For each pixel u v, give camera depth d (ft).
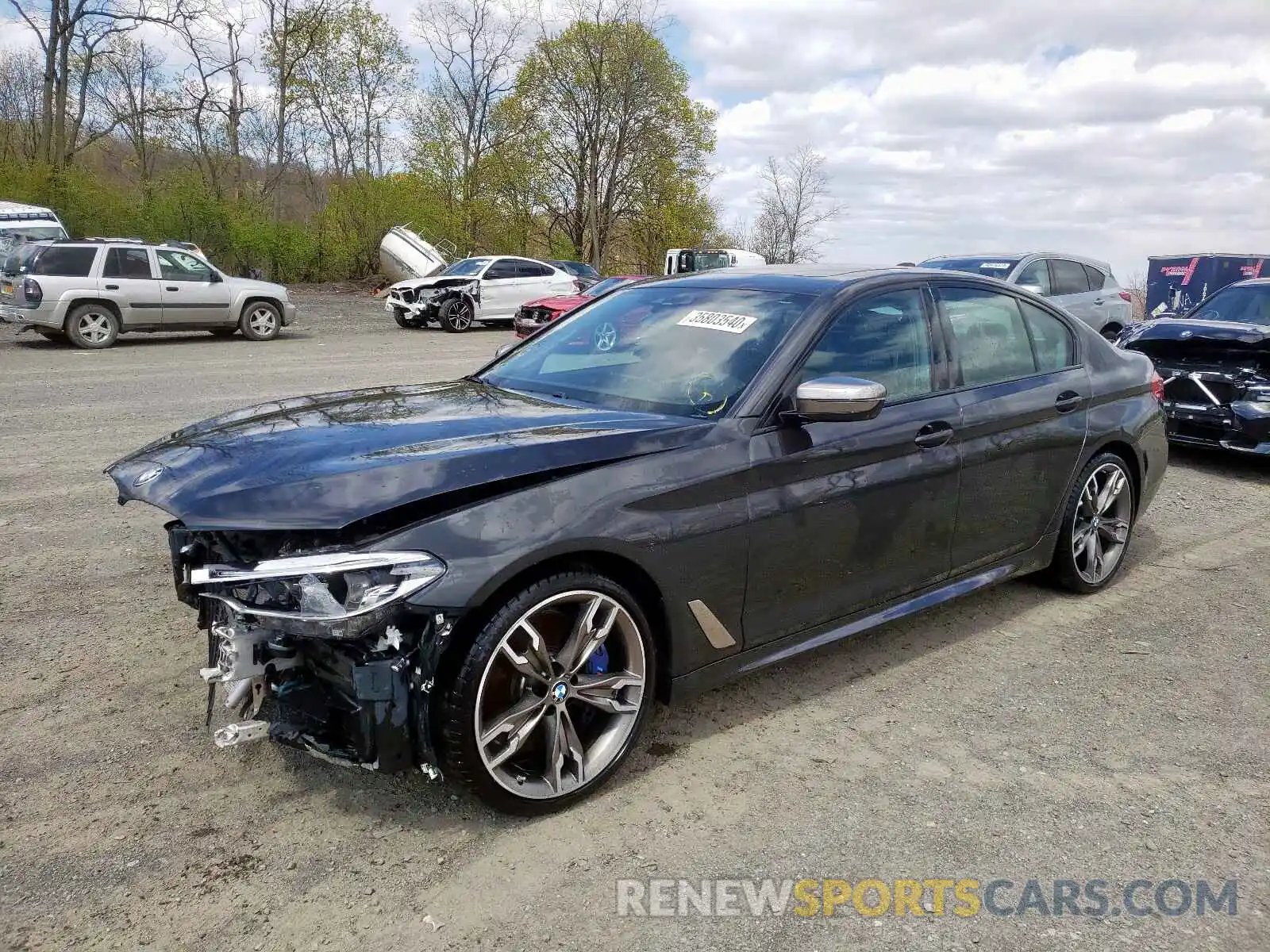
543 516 8.80
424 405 11.23
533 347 13.64
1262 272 67.26
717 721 11.23
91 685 11.53
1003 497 13.51
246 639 8.56
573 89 131.44
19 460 23.11
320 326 69.72
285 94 125.90
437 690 8.50
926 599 12.82
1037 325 14.75
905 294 12.78
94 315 50.88
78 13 108.06
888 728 11.14
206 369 42.32
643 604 9.92
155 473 9.45
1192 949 7.61
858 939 7.64
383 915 7.75
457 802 9.39
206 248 102.32
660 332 12.32
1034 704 11.85
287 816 9.05
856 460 11.35
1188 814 9.53
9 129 121.29
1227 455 27.55
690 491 9.84
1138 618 14.79
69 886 7.93
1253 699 12.12
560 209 139.03
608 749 9.64
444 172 127.34
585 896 8.07
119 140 122.83
